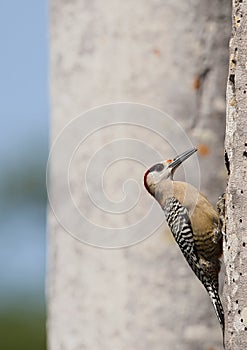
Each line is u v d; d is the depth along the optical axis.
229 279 12.13
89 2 16.02
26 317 23.09
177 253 15.48
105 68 15.83
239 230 12.07
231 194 12.16
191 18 15.61
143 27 15.68
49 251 16.28
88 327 15.81
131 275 15.55
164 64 15.61
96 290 15.74
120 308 15.62
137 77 15.65
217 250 14.25
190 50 15.59
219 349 15.55
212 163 15.49
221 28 15.61
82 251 15.84
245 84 12.16
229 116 12.29
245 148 12.10
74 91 16.05
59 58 16.25
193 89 15.58
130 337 15.58
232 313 12.05
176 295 15.53
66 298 16.02
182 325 15.53
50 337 16.27
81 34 16.05
